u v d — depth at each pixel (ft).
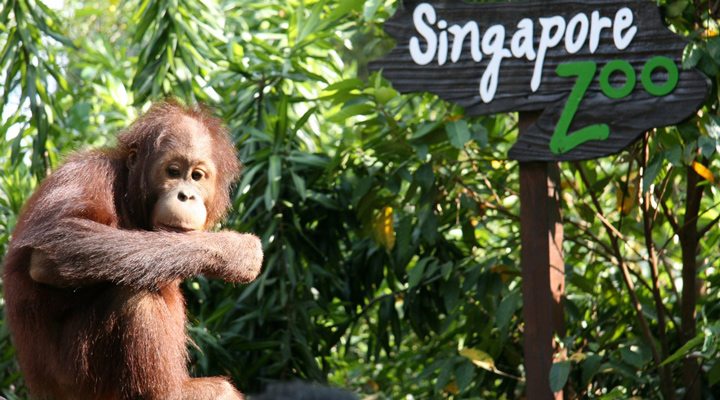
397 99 22.97
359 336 26.86
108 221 13.82
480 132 18.61
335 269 21.77
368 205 20.38
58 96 24.02
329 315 22.49
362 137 20.93
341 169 21.38
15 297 14.03
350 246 22.45
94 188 13.85
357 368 25.00
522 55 16.88
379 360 24.21
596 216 20.34
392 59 17.53
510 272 19.84
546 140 16.69
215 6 22.72
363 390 24.30
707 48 17.10
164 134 13.99
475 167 20.34
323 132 27.71
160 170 13.92
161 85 21.81
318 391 6.50
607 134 16.38
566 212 22.50
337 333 21.90
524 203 17.03
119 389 13.44
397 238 20.08
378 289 22.65
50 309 13.87
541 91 16.75
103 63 26.18
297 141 22.59
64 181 13.76
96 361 13.47
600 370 18.60
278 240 20.89
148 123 14.30
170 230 13.69
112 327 13.32
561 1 16.74
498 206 20.80
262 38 24.43
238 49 22.72
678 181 23.66
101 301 13.50
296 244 21.25
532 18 16.87
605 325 21.12
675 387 20.36
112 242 13.15
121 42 36.32
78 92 26.48
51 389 14.32
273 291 21.02
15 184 22.44
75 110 24.27
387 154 20.27
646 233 18.88
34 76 21.30
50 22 22.93
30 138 25.00
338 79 22.97
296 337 20.71
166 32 21.77
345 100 19.97
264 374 21.12
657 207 18.97
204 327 20.27
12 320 14.24
